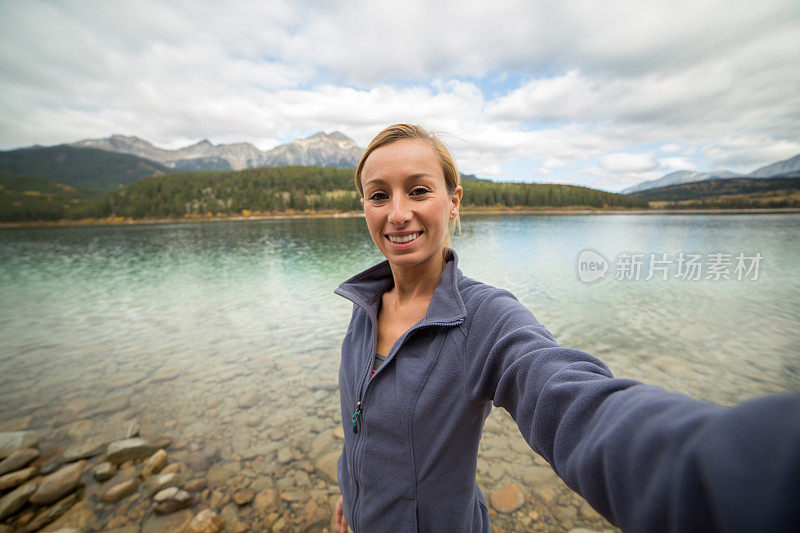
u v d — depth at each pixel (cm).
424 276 108
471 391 86
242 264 2338
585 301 1116
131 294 1490
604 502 46
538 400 63
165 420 473
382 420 96
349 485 119
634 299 1141
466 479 91
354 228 6216
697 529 29
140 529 296
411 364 95
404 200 97
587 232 4356
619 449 44
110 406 518
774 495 20
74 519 306
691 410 39
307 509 311
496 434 403
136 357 737
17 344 852
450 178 107
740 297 1166
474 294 97
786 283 1406
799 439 20
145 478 353
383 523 97
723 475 25
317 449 398
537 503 304
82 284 1778
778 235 3694
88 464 383
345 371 123
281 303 1224
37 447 419
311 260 2445
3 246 4769
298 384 580
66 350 796
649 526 36
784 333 792
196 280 1791
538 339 74
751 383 565
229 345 798
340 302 1208
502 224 6006
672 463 34
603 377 62
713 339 755
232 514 308
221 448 404
